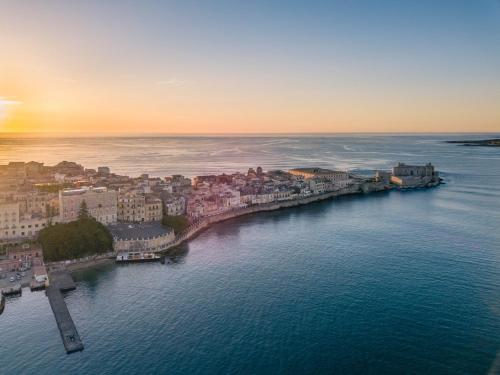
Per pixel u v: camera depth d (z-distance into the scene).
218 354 151.62
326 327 169.50
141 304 189.00
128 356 150.38
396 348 155.50
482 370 143.12
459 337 162.50
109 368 143.88
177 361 147.75
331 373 142.12
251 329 167.88
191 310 183.12
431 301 191.50
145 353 152.00
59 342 158.75
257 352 153.00
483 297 195.25
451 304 188.50
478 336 163.00
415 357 150.38
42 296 196.88
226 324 171.50
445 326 170.12
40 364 145.75
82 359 148.75
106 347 155.62
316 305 187.62
